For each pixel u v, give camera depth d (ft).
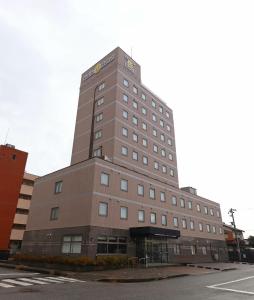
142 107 157.17
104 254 88.89
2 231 131.03
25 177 181.88
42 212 110.83
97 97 152.87
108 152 129.29
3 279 53.72
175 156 173.78
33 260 91.15
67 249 92.07
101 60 163.32
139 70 166.81
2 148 142.00
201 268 95.55
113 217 97.19
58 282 51.37
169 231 102.68
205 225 163.12
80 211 93.35
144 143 148.66
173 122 184.75
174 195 140.87
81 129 153.28
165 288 46.78
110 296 37.50
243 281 59.16
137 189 114.21
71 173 104.73
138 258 95.40
